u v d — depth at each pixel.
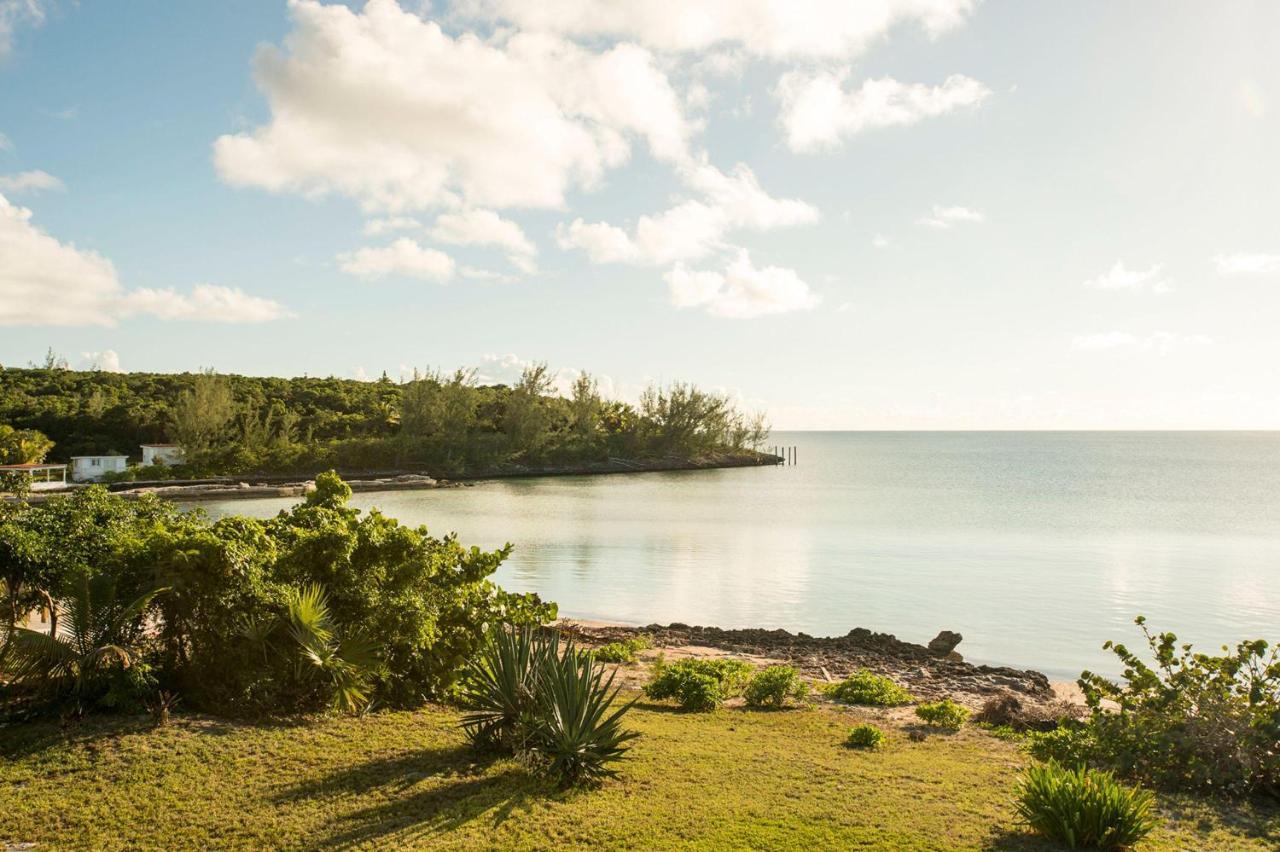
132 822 6.57
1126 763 8.55
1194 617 23.03
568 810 7.06
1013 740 10.67
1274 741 8.09
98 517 9.63
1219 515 52.72
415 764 8.09
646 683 13.85
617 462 110.06
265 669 9.18
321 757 8.11
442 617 10.73
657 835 6.61
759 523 47.38
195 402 75.00
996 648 19.73
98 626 8.80
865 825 6.95
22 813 6.64
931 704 12.63
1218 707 8.43
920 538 40.50
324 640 9.14
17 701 8.74
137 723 8.52
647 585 27.91
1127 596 26.20
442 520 48.84
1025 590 27.23
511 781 7.71
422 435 91.62
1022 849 6.45
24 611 9.07
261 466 75.19
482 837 6.46
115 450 77.50
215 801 7.01
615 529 44.28
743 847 6.40
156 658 9.34
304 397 102.75
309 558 9.69
